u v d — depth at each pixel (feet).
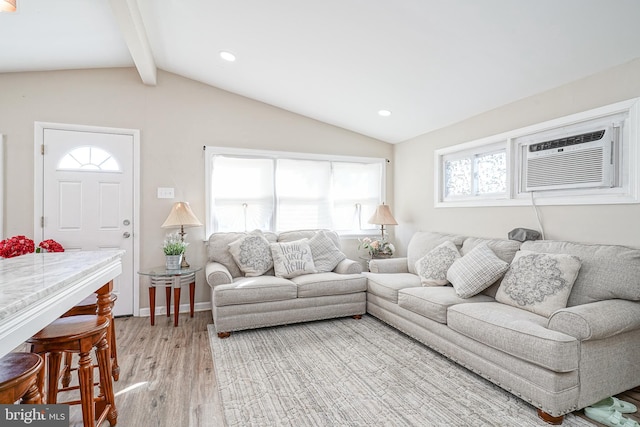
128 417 5.88
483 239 10.28
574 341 5.68
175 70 12.05
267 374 7.48
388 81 10.25
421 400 6.47
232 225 13.07
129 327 10.61
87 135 11.30
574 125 8.57
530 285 7.52
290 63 10.18
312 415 5.99
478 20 6.95
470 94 10.00
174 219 11.30
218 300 9.60
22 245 8.00
